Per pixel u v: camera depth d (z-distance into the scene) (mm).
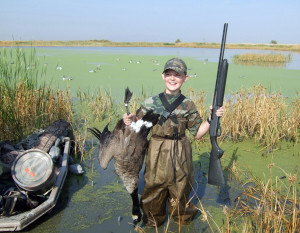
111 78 11125
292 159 4715
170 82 2662
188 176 2803
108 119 6562
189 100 2734
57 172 3740
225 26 2682
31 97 5496
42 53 21250
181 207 2910
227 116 5773
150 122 2639
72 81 10250
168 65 2592
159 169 2730
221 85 2734
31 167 3150
